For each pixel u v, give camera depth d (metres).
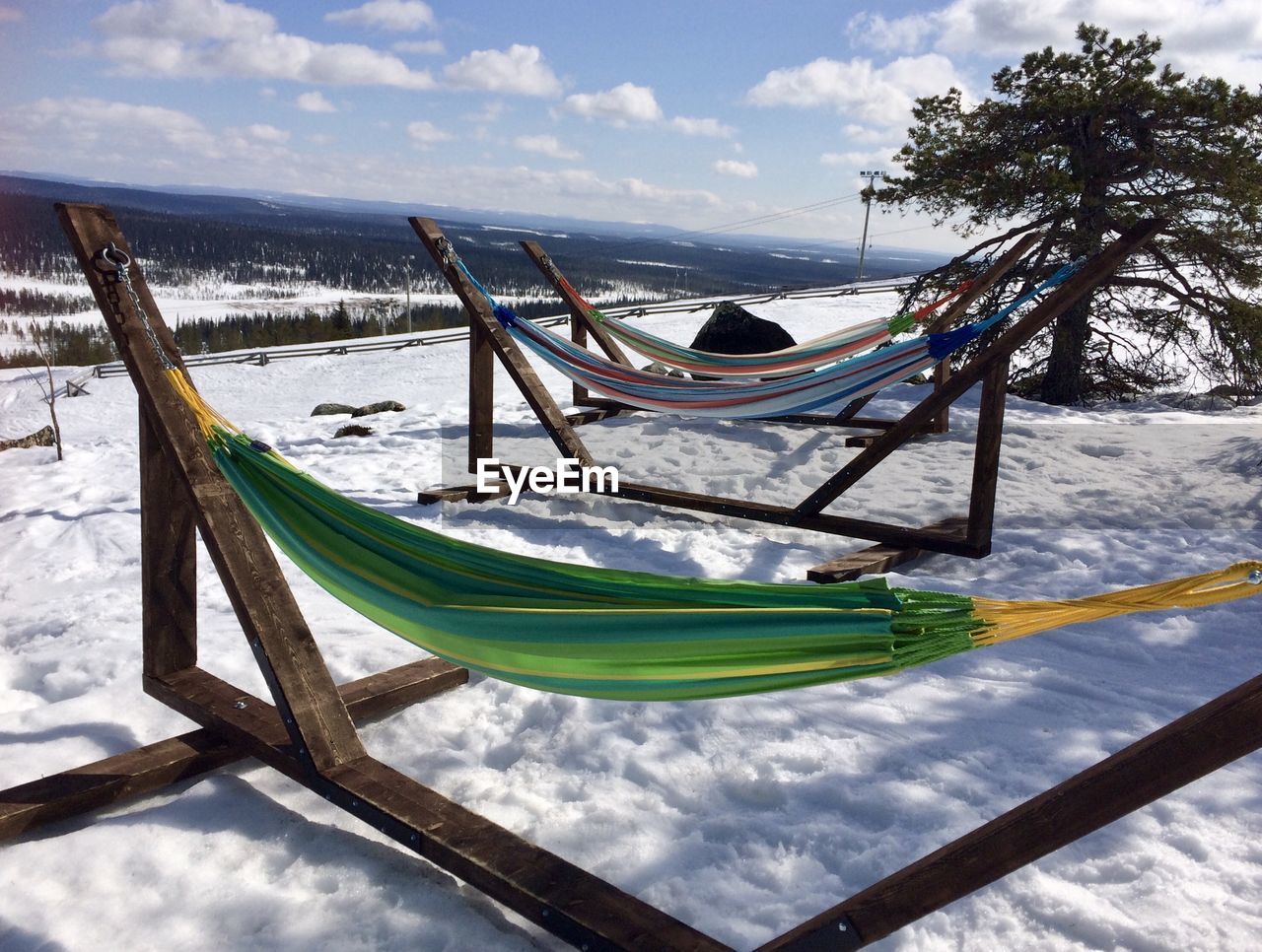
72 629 3.64
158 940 1.83
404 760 2.57
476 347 5.91
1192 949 1.85
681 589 1.88
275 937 1.84
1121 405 10.08
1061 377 10.30
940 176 10.52
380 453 7.47
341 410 11.55
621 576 1.96
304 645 2.34
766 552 4.58
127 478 7.30
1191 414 9.12
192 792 2.33
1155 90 9.29
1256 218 9.34
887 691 3.02
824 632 1.64
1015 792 2.42
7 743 2.64
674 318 25.45
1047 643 3.41
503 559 2.07
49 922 1.87
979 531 4.25
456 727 2.78
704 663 1.77
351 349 25.05
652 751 2.63
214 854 2.11
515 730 2.78
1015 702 2.95
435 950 1.83
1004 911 1.97
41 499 6.76
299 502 2.30
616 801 2.39
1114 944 1.87
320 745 2.23
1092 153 9.97
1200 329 10.75
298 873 2.05
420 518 5.27
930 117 10.86
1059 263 9.96
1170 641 3.43
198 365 22.78
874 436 7.43
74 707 2.83
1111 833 2.24
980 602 1.62
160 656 2.74
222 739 2.50
